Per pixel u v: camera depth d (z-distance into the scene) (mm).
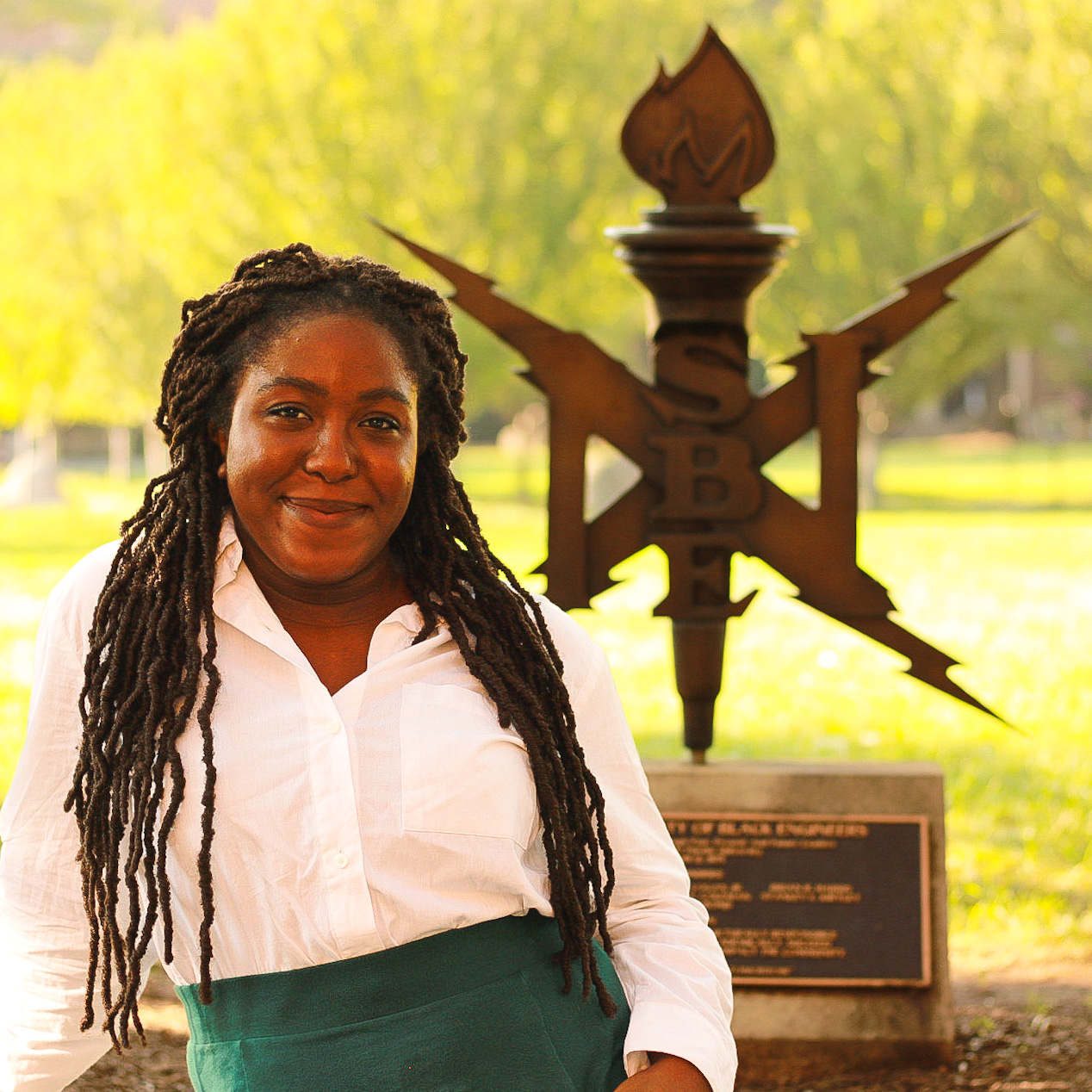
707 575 4996
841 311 27844
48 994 2268
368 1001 2096
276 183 25609
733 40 29734
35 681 2283
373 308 2182
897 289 4949
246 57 25938
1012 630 14445
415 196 25641
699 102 4945
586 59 26578
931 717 10375
